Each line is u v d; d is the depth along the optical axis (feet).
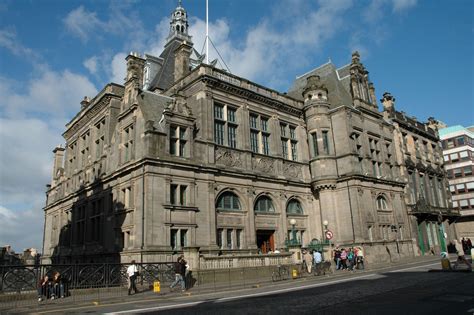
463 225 213.87
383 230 123.24
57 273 57.41
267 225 106.42
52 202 147.64
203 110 98.94
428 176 170.50
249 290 60.90
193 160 92.58
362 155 124.06
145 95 97.40
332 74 138.92
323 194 118.73
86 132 127.54
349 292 49.52
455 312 32.14
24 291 53.62
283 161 116.47
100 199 107.04
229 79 108.27
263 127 116.67
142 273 66.18
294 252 89.56
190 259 72.23
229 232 97.66
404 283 56.85
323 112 123.85
